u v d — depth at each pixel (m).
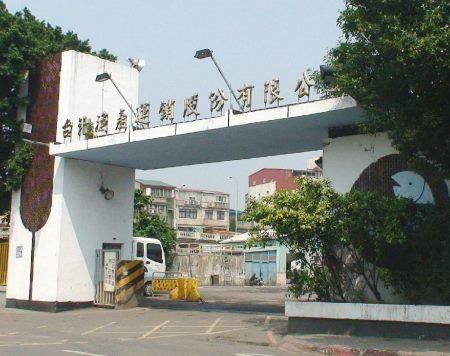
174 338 12.20
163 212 73.69
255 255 48.09
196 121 14.85
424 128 10.41
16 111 20.06
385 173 13.27
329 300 12.89
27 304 18.80
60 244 18.23
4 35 19.12
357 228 12.15
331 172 14.09
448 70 9.58
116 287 18.61
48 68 19.50
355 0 10.44
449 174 11.07
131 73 20.39
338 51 10.93
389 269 12.47
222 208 81.31
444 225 11.85
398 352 9.81
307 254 12.91
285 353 10.35
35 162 19.42
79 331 13.34
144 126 16.17
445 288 11.49
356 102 11.84
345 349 10.25
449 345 10.45
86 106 19.11
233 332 13.15
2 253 22.56
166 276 29.78
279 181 70.81
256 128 14.31
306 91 12.99
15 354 9.55
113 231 19.56
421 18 9.69
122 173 19.98
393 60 9.83
